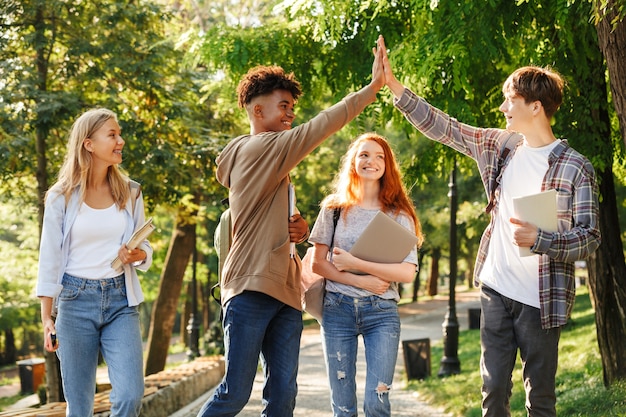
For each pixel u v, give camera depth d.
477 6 6.32
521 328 4.13
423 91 7.02
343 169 4.79
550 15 6.71
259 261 3.87
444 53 6.31
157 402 9.39
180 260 16.38
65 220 4.33
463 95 7.29
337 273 4.55
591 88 7.27
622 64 4.95
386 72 4.27
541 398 4.16
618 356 7.86
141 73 12.62
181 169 13.20
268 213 3.91
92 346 4.35
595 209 4.03
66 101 11.56
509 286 4.15
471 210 18.39
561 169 4.08
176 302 16.44
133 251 4.33
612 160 7.46
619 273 7.84
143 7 12.94
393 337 4.52
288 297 3.96
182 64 8.94
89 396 4.39
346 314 4.55
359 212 4.70
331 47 8.37
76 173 4.34
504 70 8.00
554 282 4.09
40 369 19.30
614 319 7.88
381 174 4.68
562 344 12.51
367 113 8.13
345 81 8.55
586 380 8.96
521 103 4.17
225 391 3.90
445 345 12.64
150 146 12.91
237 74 8.67
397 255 4.50
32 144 12.42
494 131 4.41
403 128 8.25
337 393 4.54
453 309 12.73
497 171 4.32
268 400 4.05
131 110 13.12
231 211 4.00
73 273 4.31
